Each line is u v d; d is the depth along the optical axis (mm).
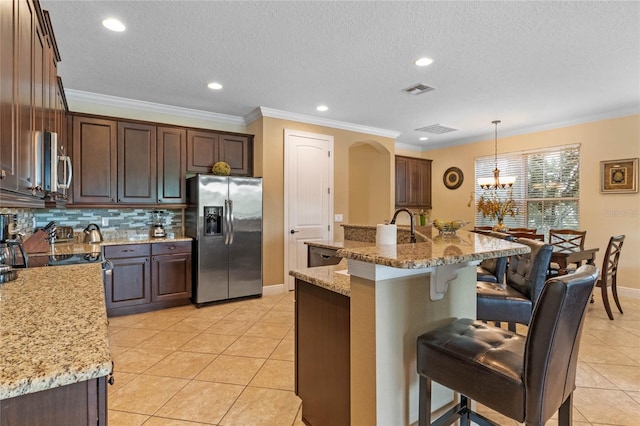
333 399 1680
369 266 1385
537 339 1110
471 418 1713
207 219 4137
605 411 2043
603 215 4715
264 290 4648
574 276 1167
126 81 3559
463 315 1787
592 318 3707
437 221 2688
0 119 1079
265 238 4629
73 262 2387
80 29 2518
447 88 3736
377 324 1376
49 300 1194
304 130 4918
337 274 1906
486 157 6129
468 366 1263
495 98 4059
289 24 2461
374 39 2672
